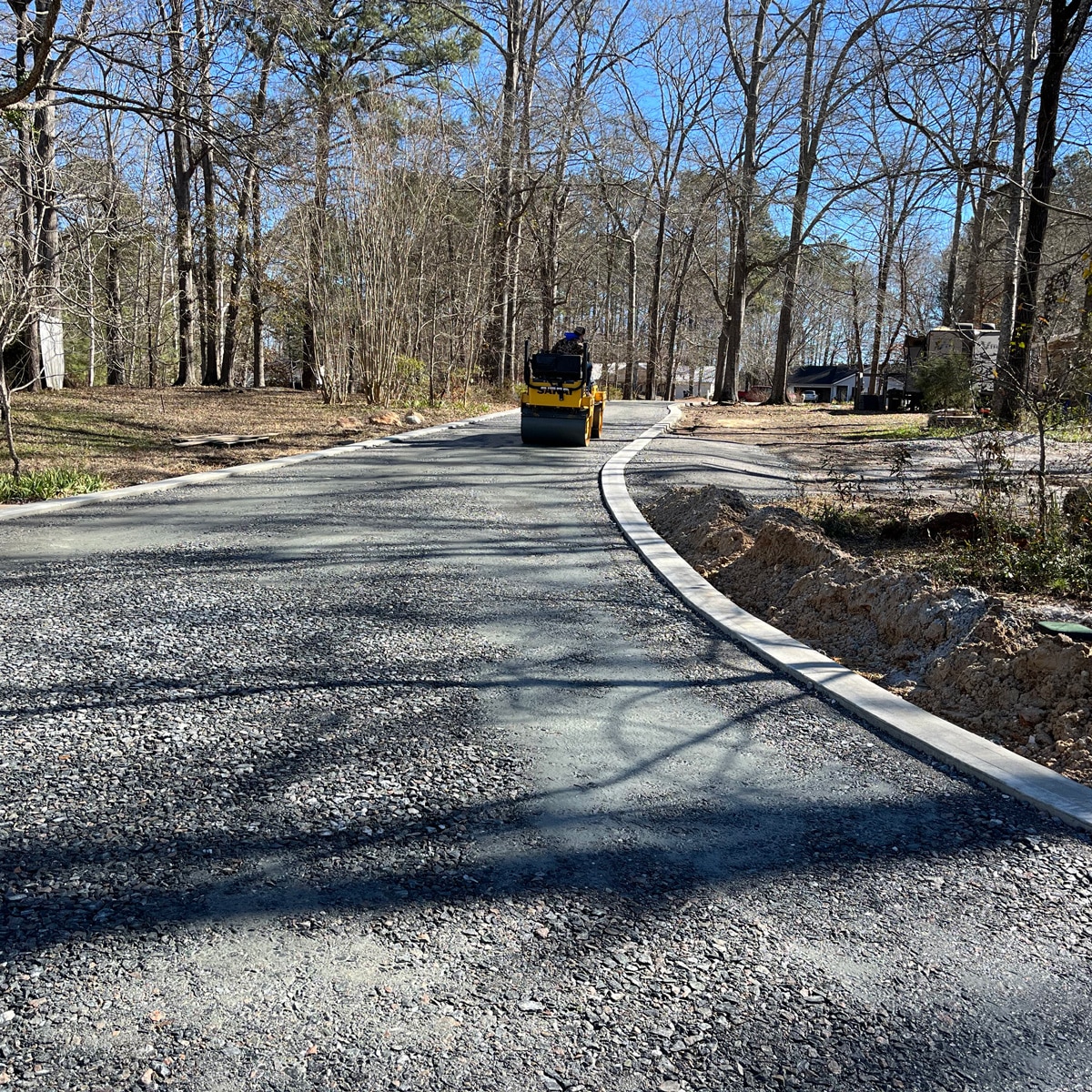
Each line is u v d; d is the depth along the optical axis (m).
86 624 5.26
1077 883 2.85
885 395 31.30
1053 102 16.81
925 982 2.34
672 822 3.17
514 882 2.74
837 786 3.51
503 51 30.61
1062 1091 1.97
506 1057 2.01
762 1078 1.98
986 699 4.19
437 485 11.23
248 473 11.99
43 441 12.90
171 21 12.39
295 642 5.08
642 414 28.66
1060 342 7.99
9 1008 2.11
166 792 3.24
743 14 33.62
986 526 7.22
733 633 5.47
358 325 22.33
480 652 5.01
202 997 2.17
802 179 33.34
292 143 13.84
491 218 27.59
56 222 16.16
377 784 3.38
